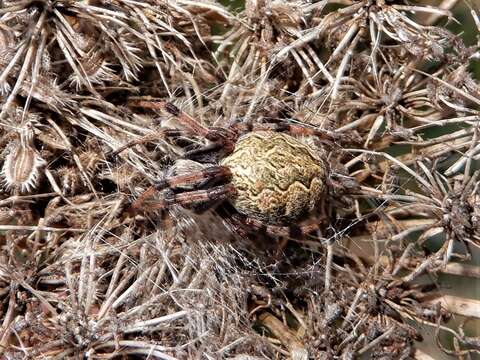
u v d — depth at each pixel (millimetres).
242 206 88
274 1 90
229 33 93
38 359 76
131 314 79
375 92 91
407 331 85
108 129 88
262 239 90
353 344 83
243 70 92
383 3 90
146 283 82
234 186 88
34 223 84
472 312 86
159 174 89
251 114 92
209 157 91
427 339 88
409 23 90
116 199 85
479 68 93
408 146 92
